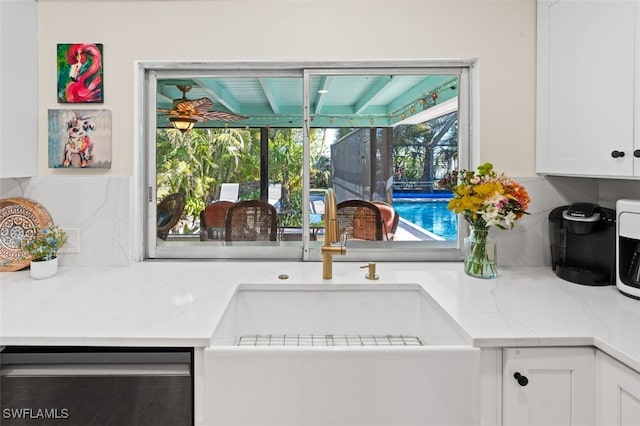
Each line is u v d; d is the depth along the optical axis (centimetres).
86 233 187
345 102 200
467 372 113
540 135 183
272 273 178
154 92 198
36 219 181
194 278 170
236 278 170
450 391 113
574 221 163
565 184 189
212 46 186
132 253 192
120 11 185
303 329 165
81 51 185
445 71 197
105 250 188
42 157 187
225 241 204
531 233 190
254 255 204
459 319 125
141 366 114
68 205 186
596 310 133
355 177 202
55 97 187
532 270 184
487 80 188
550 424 114
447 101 200
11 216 181
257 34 186
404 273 178
